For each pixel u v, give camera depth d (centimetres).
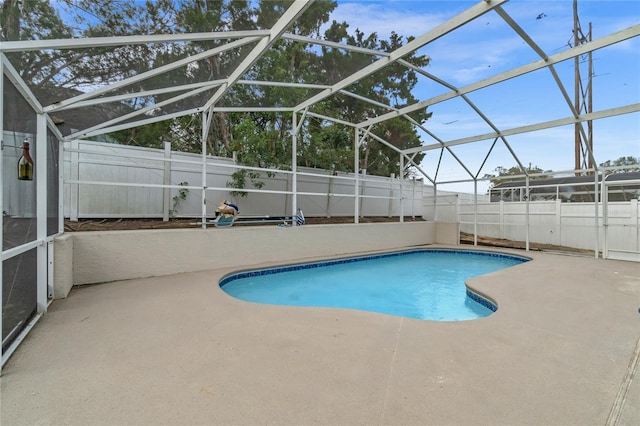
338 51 602
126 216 776
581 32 911
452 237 1301
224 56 505
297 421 190
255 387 227
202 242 686
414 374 249
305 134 1200
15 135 311
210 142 1398
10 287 292
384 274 869
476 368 261
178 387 226
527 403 211
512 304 459
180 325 355
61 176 524
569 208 1135
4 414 194
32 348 290
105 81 421
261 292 683
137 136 1183
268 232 806
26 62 332
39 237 382
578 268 759
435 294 684
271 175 1031
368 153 1475
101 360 268
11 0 273
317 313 407
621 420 194
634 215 976
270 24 436
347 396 217
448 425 188
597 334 342
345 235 999
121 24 331
